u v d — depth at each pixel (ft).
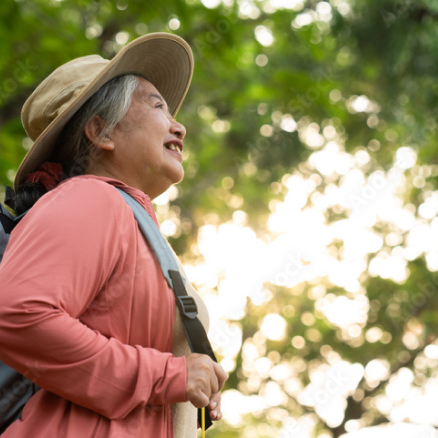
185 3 32.65
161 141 9.58
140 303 7.87
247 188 59.31
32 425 7.31
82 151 9.53
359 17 48.14
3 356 7.12
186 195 59.47
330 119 48.11
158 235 8.43
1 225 8.68
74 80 9.80
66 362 7.04
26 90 32.76
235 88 41.96
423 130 55.93
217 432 71.67
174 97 11.55
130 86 9.63
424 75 49.62
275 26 42.11
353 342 68.44
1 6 28.91
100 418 7.32
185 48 10.78
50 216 7.50
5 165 30.19
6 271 7.17
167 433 7.86
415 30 47.93
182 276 9.12
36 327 6.91
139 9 32.65
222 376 7.76
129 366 7.28
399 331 65.46
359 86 52.54
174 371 7.44
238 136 52.75
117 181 8.67
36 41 31.81
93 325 7.59
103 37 36.19
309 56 46.57
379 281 68.03
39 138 9.42
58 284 7.14
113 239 7.79
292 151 52.37
